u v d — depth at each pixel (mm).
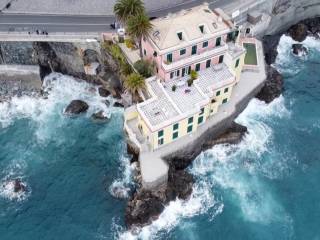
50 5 110250
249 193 88188
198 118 90438
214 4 110438
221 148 95562
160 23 90250
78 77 109250
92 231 82438
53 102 104938
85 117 102000
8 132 99062
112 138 97812
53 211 85438
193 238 81125
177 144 89375
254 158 94000
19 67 104938
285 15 119125
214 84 91625
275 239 81375
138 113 87312
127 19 90125
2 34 101500
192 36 88188
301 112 103062
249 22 112438
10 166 92938
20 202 86938
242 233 82062
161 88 90375
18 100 105062
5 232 82562
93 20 106375
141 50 92625
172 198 85812
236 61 95875
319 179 90688
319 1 121625
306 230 82750
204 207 85875
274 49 116125
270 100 104250
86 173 91500
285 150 95500
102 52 102000
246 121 100688
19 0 111312
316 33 123500
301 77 111625
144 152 88188
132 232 81375
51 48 104062
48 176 91188
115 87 103500
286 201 87125
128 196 86812
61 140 97688
